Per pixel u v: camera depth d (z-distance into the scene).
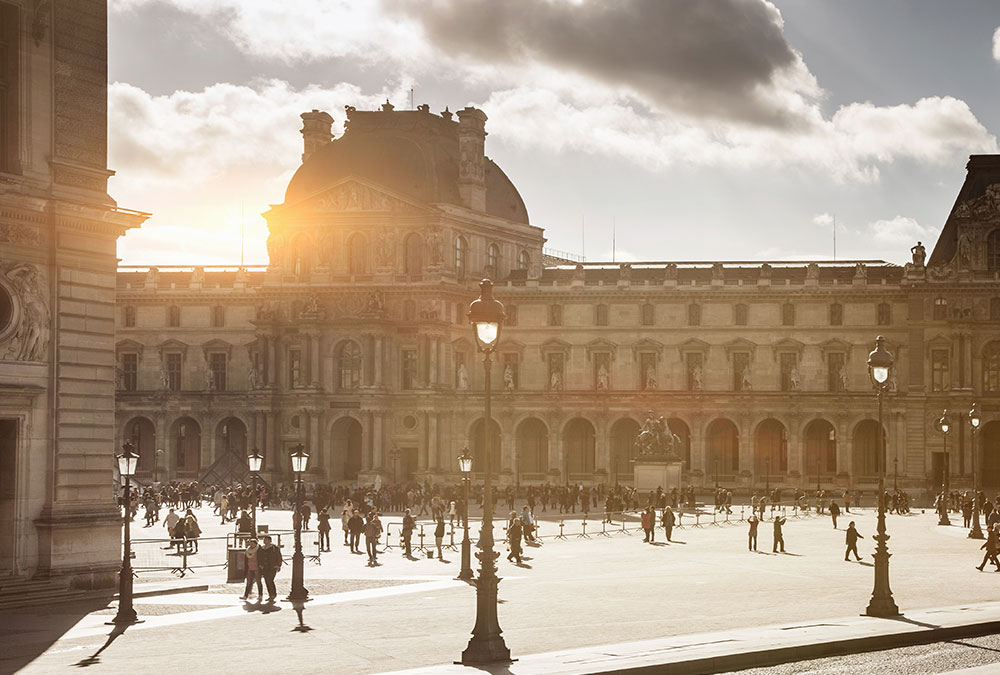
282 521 116.69
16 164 57.75
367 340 173.25
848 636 44.25
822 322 173.12
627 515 129.00
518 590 62.31
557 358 180.62
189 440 189.00
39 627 49.38
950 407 163.00
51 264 59.03
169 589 60.16
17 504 57.22
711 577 68.38
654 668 38.69
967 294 164.12
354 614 53.31
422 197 178.75
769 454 175.00
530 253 196.00
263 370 178.75
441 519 82.31
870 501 157.25
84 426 59.84
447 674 37.78
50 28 59.31
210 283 191.75
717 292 175.88
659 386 177.62
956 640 45.75
